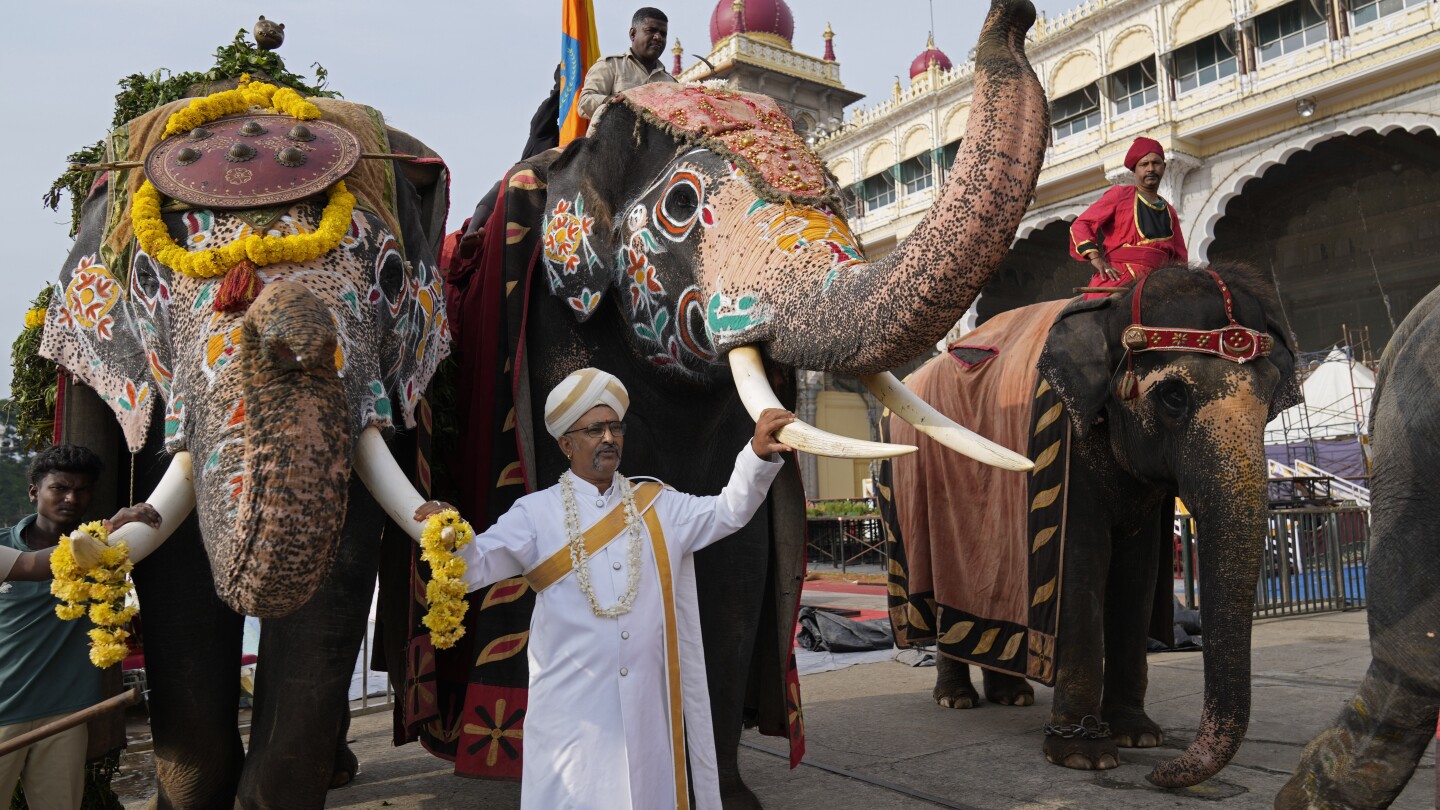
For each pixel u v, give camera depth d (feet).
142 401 9.07
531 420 11.64
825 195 9.98
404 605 11.66
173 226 8.74
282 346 6.27
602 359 11.89
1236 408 12.73
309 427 6.45
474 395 12.29
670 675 8.51
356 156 9.42
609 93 14.97
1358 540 34.73
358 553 9.18
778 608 12.21
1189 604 29.17
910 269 7.71
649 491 8.98
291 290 6.40
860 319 8.11
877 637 27.86
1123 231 16.98
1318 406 77.92
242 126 9.37
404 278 9.74
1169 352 13.24
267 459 6.35
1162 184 84.33
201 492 7.23
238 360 7.66
